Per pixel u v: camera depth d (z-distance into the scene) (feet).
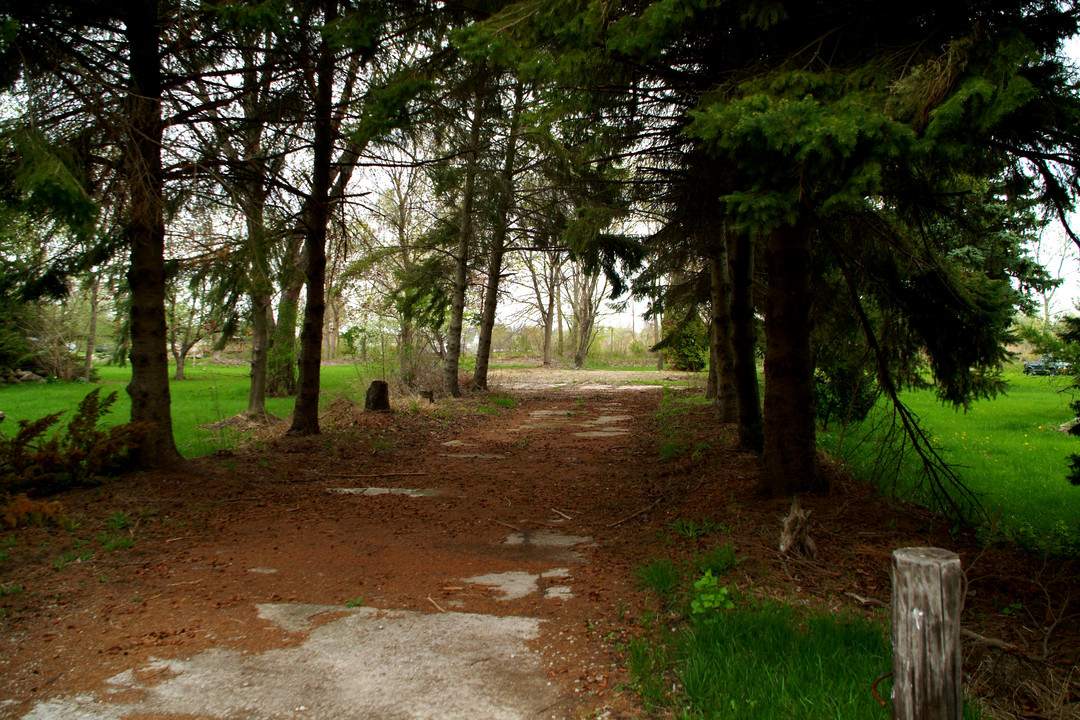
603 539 17.07
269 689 9.16
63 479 19.47
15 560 13.99
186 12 19.98
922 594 6.28
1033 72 11.05
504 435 38.09
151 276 22.25
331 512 19.86
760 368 85.61
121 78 20.54
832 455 26.91
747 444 27.27
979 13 11.16
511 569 14.65
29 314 81.46
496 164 39.22
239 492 21.63
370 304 50.72
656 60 16.66
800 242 18.33
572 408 54.49
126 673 9.62
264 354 43.60
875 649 9.53
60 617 11.62
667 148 21.31
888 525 15.87
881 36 13.17
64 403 55.88
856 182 10.15
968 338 18.39
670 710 8.46
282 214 26.61
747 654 9.48
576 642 10.65
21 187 14.61
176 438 34.50
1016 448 30.91
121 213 19.65
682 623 10.96
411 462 29.04
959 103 9.61
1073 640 10.23
